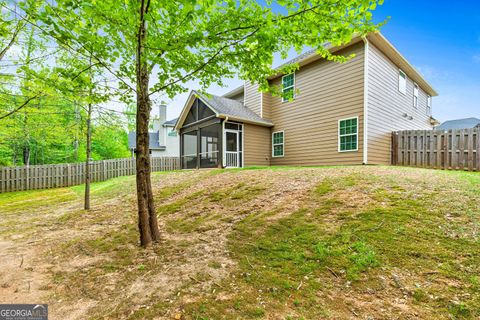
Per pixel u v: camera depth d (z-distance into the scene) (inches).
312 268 100.4
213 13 116.7
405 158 386.0
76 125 296.2
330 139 403.9
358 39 361.4
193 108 559.5
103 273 116.3
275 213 164.9
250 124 499.8
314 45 126.3
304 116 448.8
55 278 114.6
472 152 311.9
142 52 123.1
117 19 102.1
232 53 129.5
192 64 137.9
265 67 148.9
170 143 1043.3
